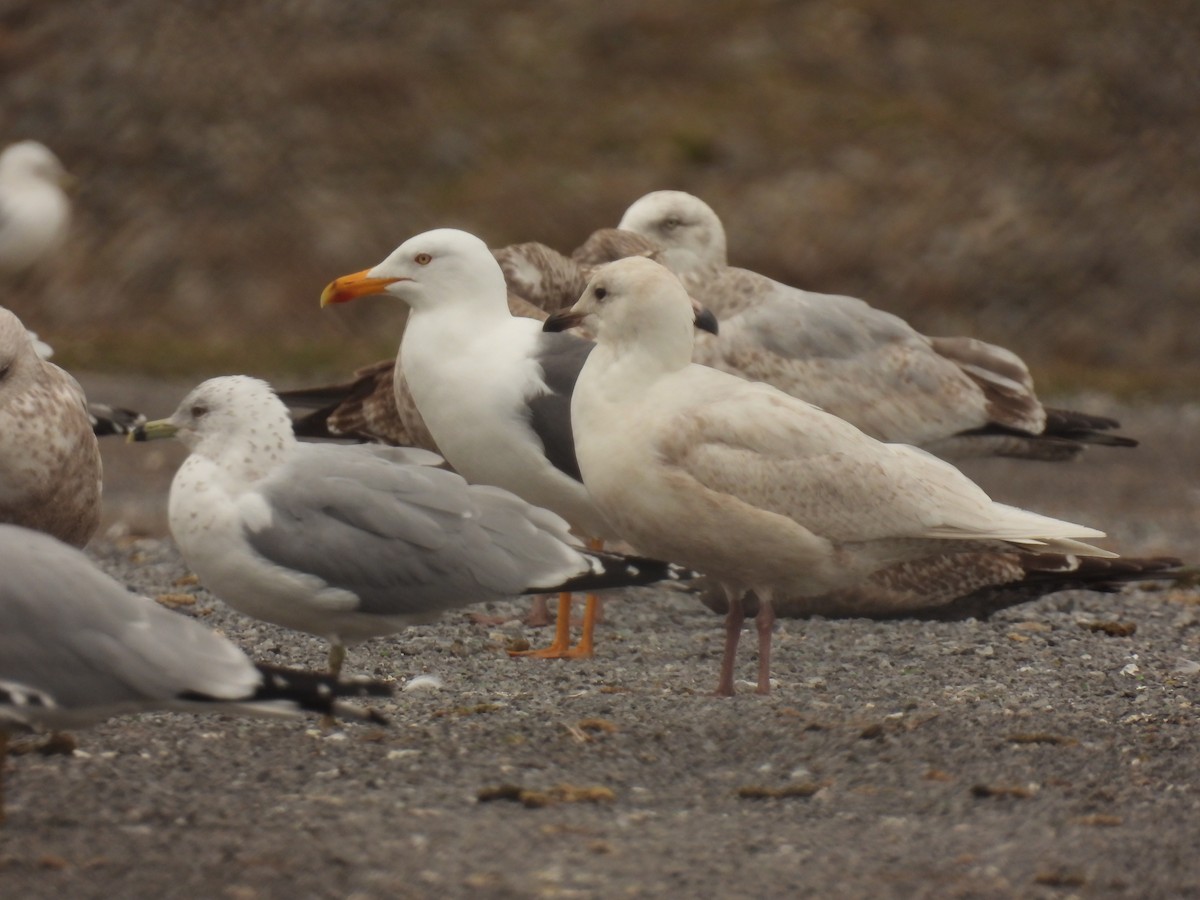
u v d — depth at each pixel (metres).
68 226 37.91
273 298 36.84
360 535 10.12
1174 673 12.02
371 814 8.38
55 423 11.26
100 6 44.22
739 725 10.16
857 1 47.47
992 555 13.55
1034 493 23.02
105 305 36.25
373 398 15.90
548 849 7.94
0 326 11.04
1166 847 8.15
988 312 36.94
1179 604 14.90
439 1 46.75
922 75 44.62
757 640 13.05
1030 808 8.71
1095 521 20.66
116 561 16.03
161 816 8.29
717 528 10.76
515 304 14.35
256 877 7.47
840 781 9.17
